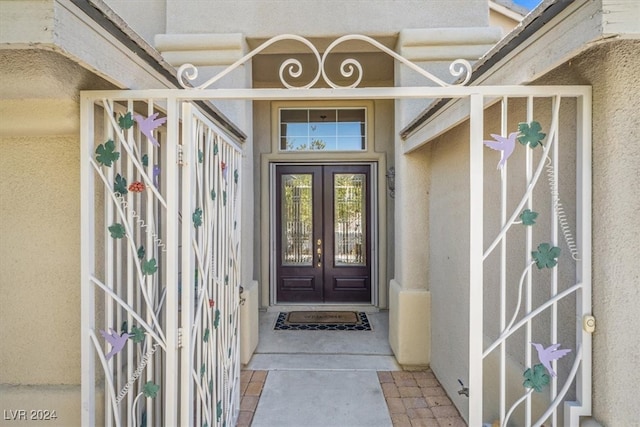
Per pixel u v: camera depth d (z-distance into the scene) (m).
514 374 2.19
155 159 1.94
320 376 3.71
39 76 1.52
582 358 1.57
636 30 1.17
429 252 3.98
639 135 1.37
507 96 1.67
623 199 1.42
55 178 1.95
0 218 1.96
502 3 5.00
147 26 4.32
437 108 2.81
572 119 1.68
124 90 1.71
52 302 1.97
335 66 5.14
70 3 1.31
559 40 1.40
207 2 4.04
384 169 5.86
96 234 1.85
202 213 2.08
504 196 1.69
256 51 1.69
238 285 3.06
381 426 2.88
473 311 1.68
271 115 5.90
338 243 6.09
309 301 6.09
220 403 2.48
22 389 1.95
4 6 1.24
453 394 3.20
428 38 3.92
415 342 3.90
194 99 1.73
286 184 6.09
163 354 2.39
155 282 2.17
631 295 1.40
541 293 1.96
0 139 1.95
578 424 1.57
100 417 1.88
